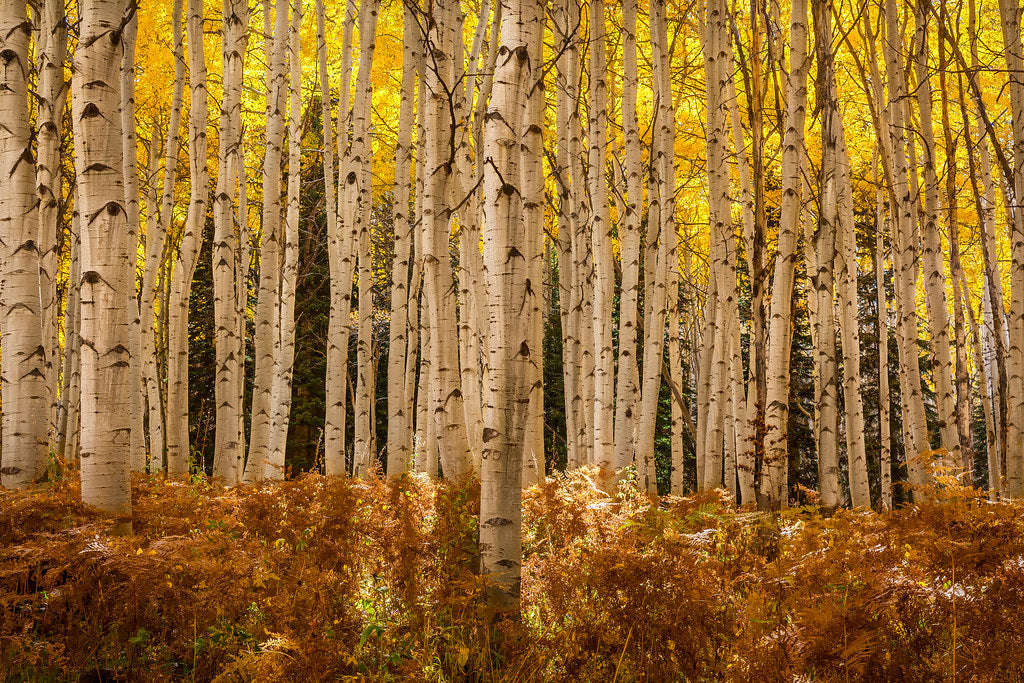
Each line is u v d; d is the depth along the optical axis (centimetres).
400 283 1098
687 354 2348
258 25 1755
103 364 524
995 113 1324
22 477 604
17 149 619
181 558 452
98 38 521
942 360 1035
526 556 604
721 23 1043
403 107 1092
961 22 1325
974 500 553
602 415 963
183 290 1185
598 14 989
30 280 619
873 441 2222
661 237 1070
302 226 2542
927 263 1060
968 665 407
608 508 647
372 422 1931
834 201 1070
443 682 421
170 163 1241
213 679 396
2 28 615
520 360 470
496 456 468
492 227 474
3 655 402
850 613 400
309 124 2184
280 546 539
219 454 1072
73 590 438
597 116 992
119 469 527
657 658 438
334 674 409
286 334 1310
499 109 473
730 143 1433
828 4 748
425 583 512
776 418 675
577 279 1161
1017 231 949
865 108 1549
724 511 677
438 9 822
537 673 424
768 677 378
